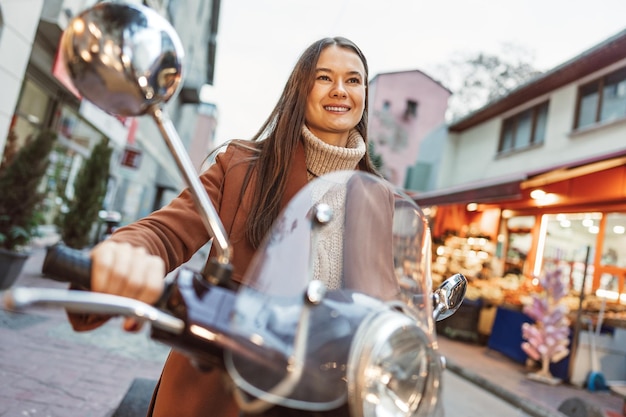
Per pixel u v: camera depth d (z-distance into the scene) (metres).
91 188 9.44
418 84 25.44
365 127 1.57
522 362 7.73
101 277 0.75
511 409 5.27
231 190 1.31
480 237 11.81
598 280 8.97
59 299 0.60
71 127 11.84
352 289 0.94
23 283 7.23
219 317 0.74
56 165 11.38
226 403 1.14
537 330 7.00
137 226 1.02
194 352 0.74
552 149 11.21
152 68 0.78
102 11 0.78
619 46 9.33
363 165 1.58
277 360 0.72
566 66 10.54
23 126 9.79
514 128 13.18
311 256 0.89
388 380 0.75
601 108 10.07
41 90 10.09
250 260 1.23
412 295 0.99
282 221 0.93
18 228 6.46
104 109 0.84
